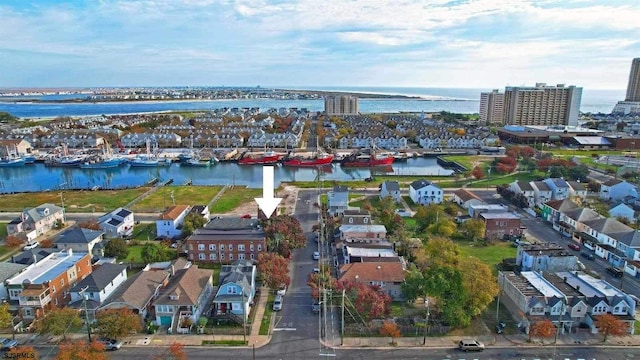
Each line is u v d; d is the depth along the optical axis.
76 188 172.12
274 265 83.25
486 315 75.06
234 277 76.81
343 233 104.88
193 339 68.00
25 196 157.12
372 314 70.75
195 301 71.75
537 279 80.06
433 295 70.88
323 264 93.75
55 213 123.19
